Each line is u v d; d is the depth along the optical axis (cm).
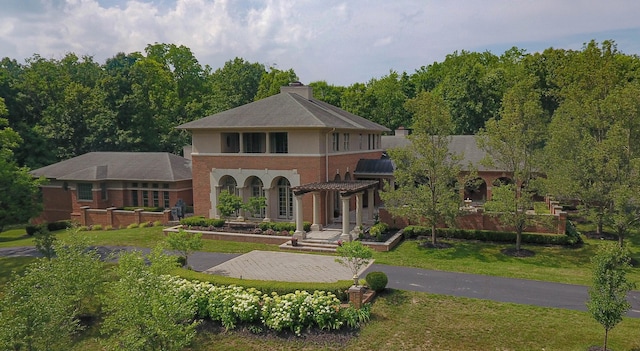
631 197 2347
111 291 1416
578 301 1745
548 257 2442
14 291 1371
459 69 7075
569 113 3362
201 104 6700
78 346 1557
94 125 5300
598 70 4000
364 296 1728
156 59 8019
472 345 1423
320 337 1500
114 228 3794
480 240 2806
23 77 6359
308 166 3158
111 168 4312
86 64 7338
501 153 2600
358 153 3900
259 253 2589
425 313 1645
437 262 2339
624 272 1315
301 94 4097
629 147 2562
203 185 3469
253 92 7131
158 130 6091
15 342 1148
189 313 1298
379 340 1469
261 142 3366
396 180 2761
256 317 1584
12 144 2698
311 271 2166
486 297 1794
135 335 1191
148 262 2423
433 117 2656
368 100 6869
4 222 2533
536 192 3055
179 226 3294
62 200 4319
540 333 1480
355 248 1673
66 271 1571
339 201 3738
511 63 7450
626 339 1431
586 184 2733
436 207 2620
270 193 3288
